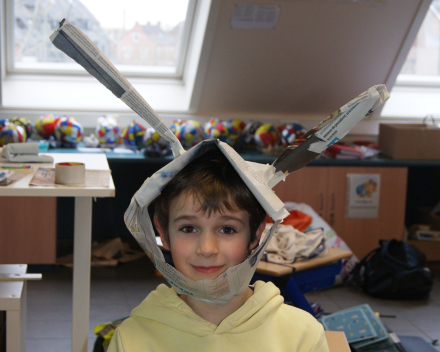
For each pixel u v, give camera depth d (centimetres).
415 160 359
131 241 392
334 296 306
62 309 264
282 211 73
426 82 430
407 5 317
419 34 417
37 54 364
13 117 348
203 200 77
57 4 351
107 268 337
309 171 346
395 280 298
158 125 79
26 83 363
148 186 76
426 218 408
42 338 231
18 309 143
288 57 342
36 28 355
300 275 217
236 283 75
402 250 311
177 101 380
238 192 78
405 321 272
